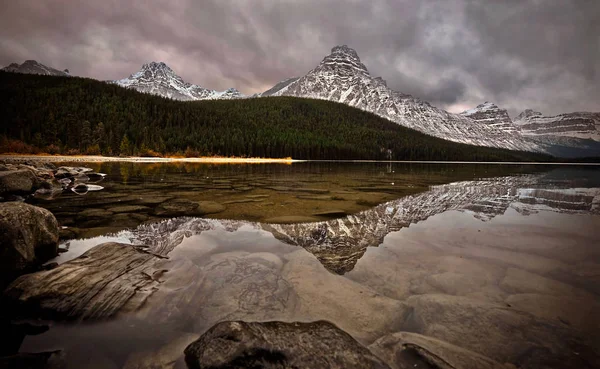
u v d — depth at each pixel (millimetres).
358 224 6352
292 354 2025
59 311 2623
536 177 23844
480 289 3127
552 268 3734
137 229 5684
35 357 2131
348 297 2947
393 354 2096
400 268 3744
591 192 12789
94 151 58875
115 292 2891
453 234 5516
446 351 2117
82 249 4504
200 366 1980
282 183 15617
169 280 3209
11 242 3500
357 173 26750
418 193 11953
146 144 65812
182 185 13625
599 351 2086
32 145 53062
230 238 5152
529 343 2193
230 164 46281
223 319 2604
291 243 4879
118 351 2219
